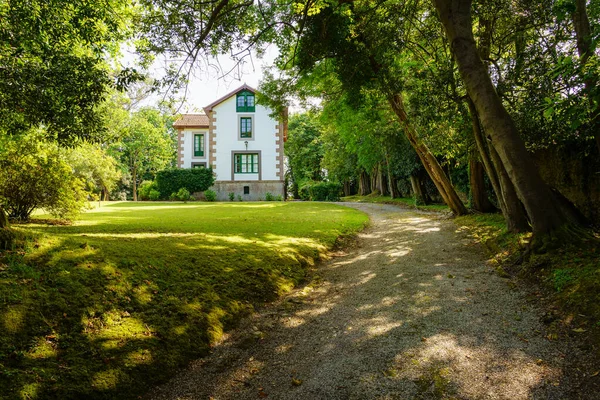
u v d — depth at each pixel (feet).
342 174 142.10
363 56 36.09
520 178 21.75
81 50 30.09
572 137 28.99
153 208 69.36
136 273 16.40
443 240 32.73
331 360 11.68
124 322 12.78
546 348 11.60
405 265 24.00
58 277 13.84
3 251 14.60
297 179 189.67
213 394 10.12
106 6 27.02
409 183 104.12
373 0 37.29
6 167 34.99
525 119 29.37
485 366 10.71
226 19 31.35
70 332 11.38
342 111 57.72
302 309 17.13
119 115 88.69
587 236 20.01
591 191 29.01
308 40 35.94
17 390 8.62
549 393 9.30
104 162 65.67
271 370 11.37
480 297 16.79
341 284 20.92
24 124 22.24
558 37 28.89
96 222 39.24
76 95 19.93
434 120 37.14
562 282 16.10
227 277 19.25
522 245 23.20
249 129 116.57
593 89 13.58
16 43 20.43
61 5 22.09
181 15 29.35
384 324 14.34
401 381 10.12
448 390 9.58
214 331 14.14
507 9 30.32
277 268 22.62
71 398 9.04
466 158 47.16
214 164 115.85
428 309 15.64
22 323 10.84
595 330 11.95
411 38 40.32
